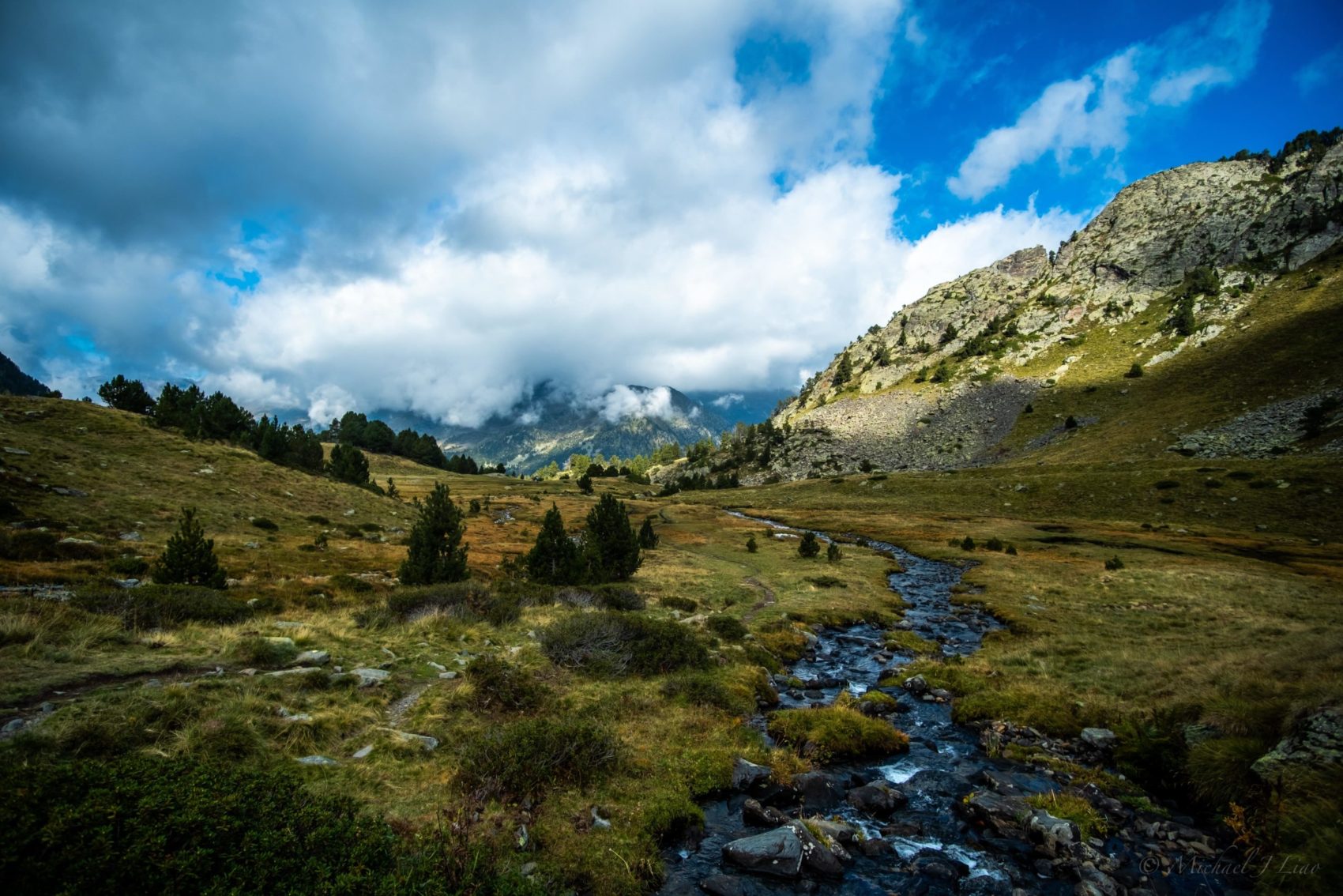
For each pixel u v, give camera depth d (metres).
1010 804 11.59
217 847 6.00
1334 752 10.43
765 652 24.02
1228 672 16.66
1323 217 179.38
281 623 19.08
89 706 10.08
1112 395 157.38
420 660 17.33
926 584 48.53
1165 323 183.25
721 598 37.34
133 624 16.20
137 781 6.78
